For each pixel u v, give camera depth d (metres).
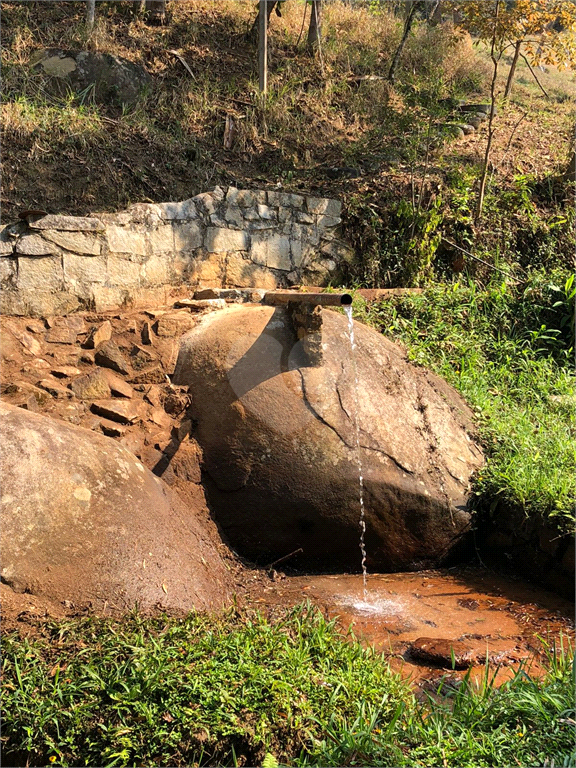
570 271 9.21
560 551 5.18
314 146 9.88
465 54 13.34
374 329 7.09
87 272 6.96
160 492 4.88
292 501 5.24
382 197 9.17
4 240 6.49
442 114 9.23
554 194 9.95
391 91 11.20
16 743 3.04
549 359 8.15
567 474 5.57
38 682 3.20
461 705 3.43
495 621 4.63
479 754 3.09
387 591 5.07
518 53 12.24
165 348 5.90
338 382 5.61
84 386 5.48
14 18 9.96
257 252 8.30
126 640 3.53
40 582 3.87
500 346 8.22
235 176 8.93
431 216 8.79
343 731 3.14
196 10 11.68
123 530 4.31
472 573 5.55
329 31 12.49
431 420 6.00
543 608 4.88
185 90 9.74
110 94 9.06
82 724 3.07
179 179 8.52
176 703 3.16
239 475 5.25
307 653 3.67
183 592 4.26
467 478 5.79
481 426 6.40
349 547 5.38
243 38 11.39
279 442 5.29
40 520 4.05
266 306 6.10
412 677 3.88
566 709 3.32
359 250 8.95
